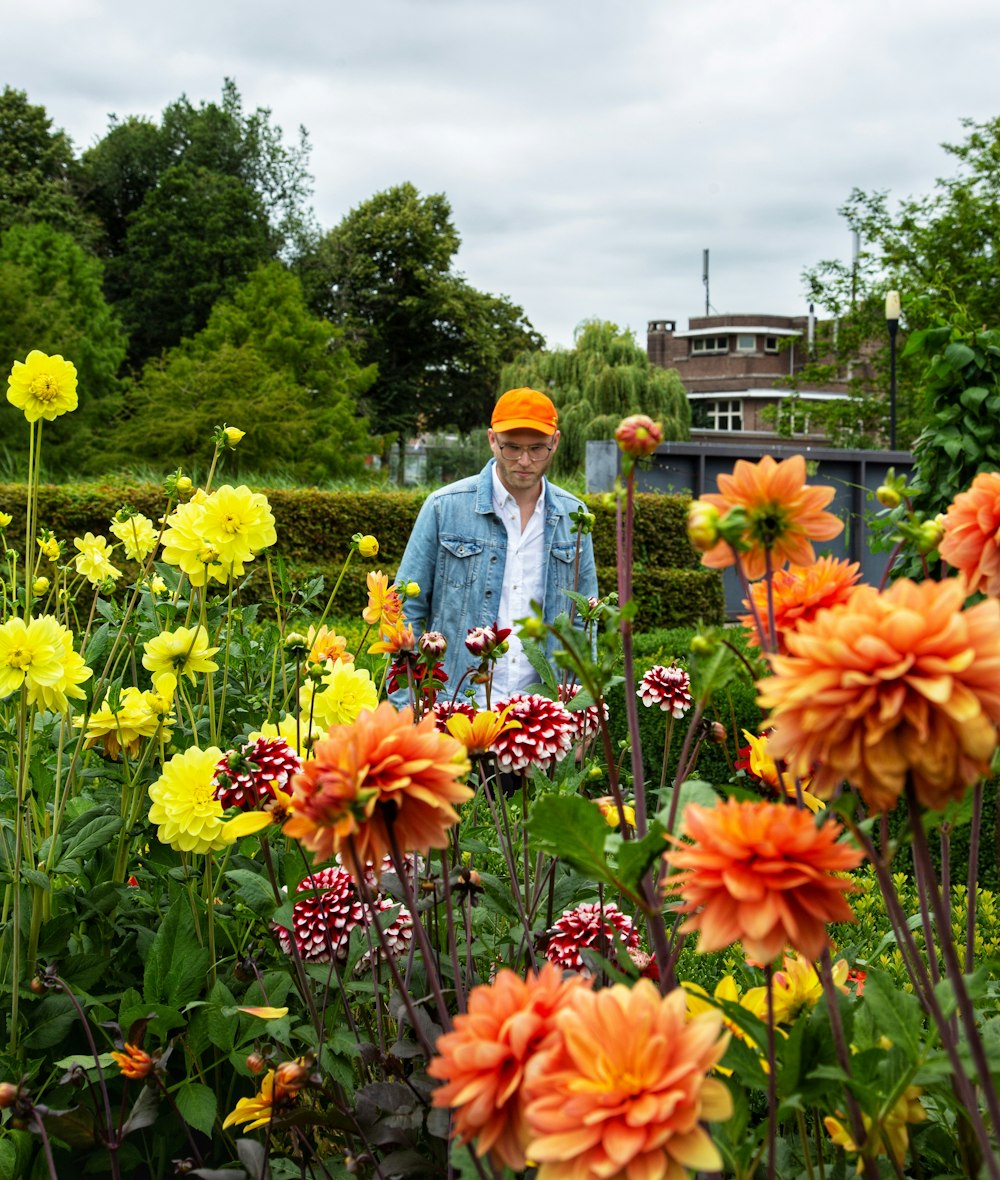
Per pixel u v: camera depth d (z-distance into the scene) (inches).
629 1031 33.4
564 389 986.1
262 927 81.2
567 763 73.0
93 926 84.4
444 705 80.2
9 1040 72.2
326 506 386.0
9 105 1326.3
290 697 115.5
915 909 120.2
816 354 972.6
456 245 1536.7
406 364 1536.7
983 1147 40.1
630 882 46.0
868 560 536.4
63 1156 72.4
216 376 684.1
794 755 37.6
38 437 90.7
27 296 786.2
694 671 49.8
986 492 48.8
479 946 75.4
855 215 895.1
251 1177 56.3
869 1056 44.4
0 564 137.0
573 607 131.2
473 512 132.8
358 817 41.1
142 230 1343.5
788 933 35.3
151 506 335.6
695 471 506.6
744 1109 46.5
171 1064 75.9
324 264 1482.5
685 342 2085.4
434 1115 52.8
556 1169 32.7
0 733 81.7
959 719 31.7
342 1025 74.6
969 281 836.6
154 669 86.8
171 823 72.5
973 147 844.6
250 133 1499.8
